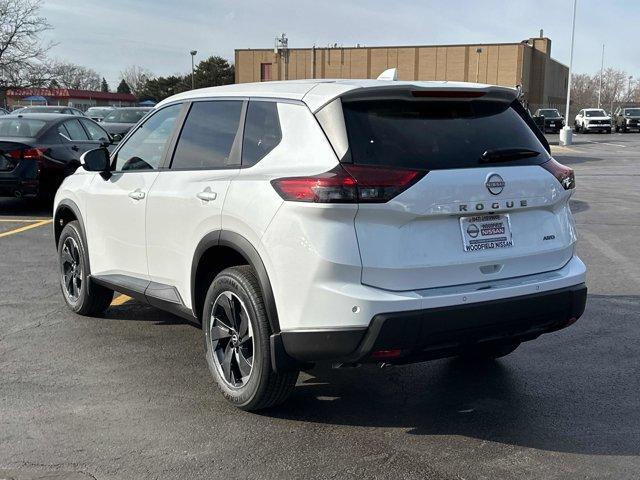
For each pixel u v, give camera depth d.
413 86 3.77
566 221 4.23
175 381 4.63
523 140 4.10
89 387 4.52
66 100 91.75
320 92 3.83
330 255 3.48
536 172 3.99
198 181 4.38
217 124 4.50
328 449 3.71
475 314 3.65
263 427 3.96
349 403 4.32
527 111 4.33
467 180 3.69
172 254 4.61
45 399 4.31
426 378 4.76
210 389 4.51
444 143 3.80
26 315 6.08
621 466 3.53
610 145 36.81
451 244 3.70
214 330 4.28
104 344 5.36
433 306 3.56
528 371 4.89
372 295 3.48
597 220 11.57
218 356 4.28
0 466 3.49
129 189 5.05
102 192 5.38
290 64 72.56
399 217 3.54
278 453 3.66
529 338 4.12
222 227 4.08
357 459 3.60
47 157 11.05
